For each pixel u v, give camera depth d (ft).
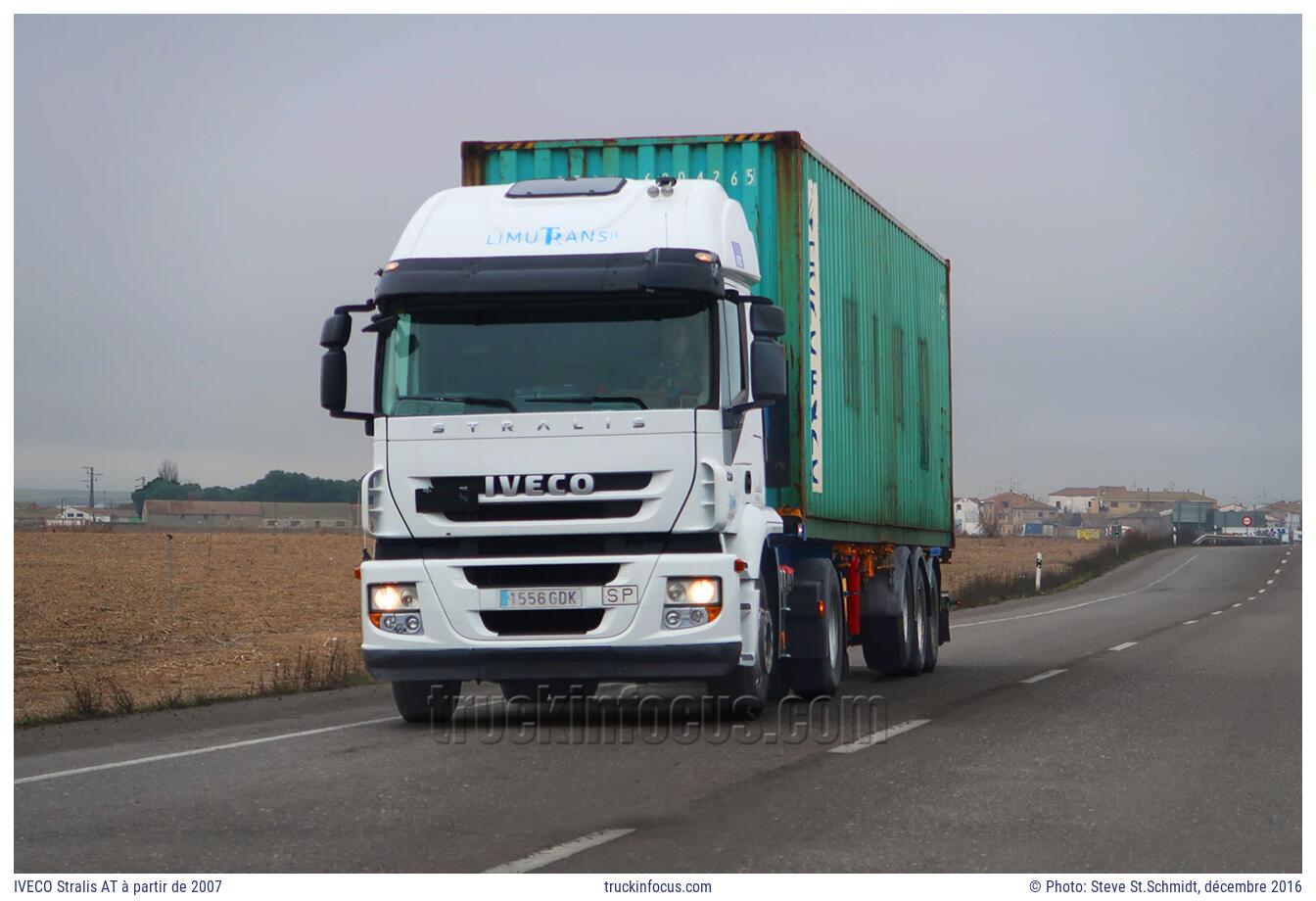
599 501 36.50
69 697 52.70
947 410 71.05
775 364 37.32
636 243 38.19
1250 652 70.44
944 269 70.79
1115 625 103.04
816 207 47.91
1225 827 24.86
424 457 36.91
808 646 46.52
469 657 36.60
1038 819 25.23
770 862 21.84
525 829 24.25
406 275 37.70
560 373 37.06
